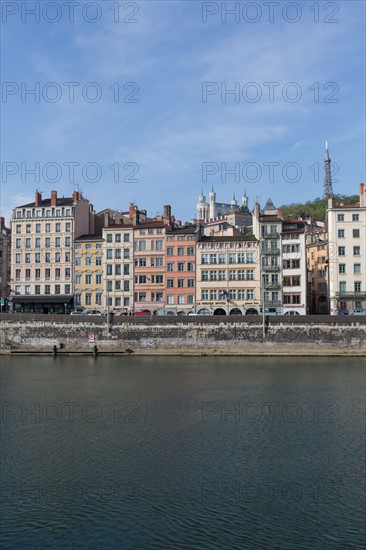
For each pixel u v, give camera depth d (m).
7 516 23.67
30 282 106.94
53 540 21.58
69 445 33.31
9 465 29.75
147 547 21.11
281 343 80.25
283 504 24.95
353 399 46.94
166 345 82.62
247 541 21.70
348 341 79.06
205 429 37.00
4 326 86.50
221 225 153.38
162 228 103.00
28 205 109.50
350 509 24.59
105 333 84.06
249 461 30.53
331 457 31.33
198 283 100.56
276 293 97.94
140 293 103.06
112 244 104.69
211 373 62.34
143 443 33.78
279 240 98.19
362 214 96.75
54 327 85.50
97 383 55.56
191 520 23.36
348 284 95.88
